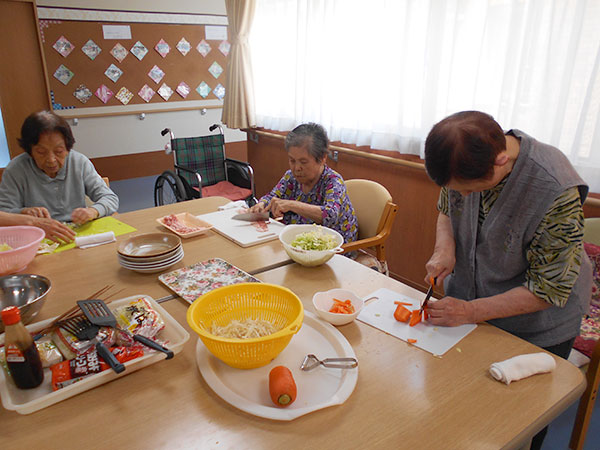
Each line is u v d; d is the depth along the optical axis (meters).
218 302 1.02
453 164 0.89
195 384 0.86
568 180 0.96
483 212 1.15
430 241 2.53
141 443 0.72
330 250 1.34
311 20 2.90
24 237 1.48
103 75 4.66
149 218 1.88
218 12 5.23
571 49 1.75
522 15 1.88
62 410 0.79
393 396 0.83
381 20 2.43
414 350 0.97
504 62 1.99
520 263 1.11
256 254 1.50
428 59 2.22
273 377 0.81
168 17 4.88
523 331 1.16
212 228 1.74
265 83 3.54
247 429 0.75
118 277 1.32
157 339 0.98
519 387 0.86
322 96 2.96
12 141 4.10
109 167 5.04
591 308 1.55
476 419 0.77
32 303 1.01
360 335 1.03
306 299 1.18
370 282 1.29
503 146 0.89
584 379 0.89
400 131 2.46
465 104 2.18
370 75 2.57
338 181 1.87
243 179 3.61
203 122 5.59
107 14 4.49
